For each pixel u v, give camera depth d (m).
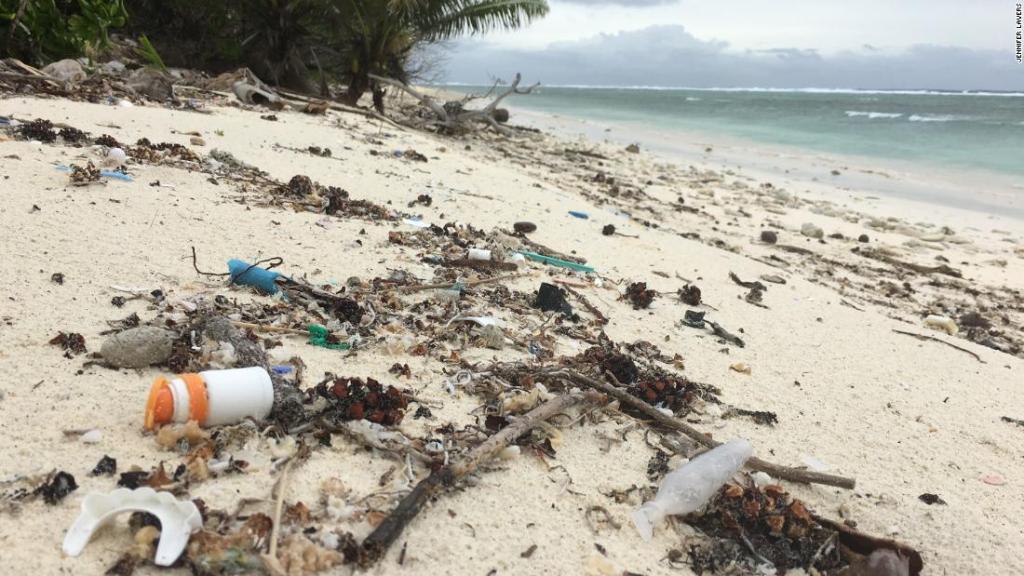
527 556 0.44
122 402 0.51
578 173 2.48
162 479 0.43
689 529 0.50
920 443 0.69
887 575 0.46
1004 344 1.18
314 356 0.63
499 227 1.24
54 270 0.70
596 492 0.52
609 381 0.67
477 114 3.11
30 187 0.92
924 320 1.25
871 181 3.10
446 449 0.51
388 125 2.41
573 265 1.08
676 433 0.61
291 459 0.47
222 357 0.57
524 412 0.59
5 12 1.92
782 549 0.49
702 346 0.86
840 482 0.58
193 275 0.75
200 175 1.14
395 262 0.92
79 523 0.38
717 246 1.62
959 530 0.55
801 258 1.68
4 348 0.55
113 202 0.93
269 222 0.98
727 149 4.15
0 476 0.42
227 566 0.37
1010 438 0.73
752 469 0.58
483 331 0.73
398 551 0.42
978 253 1.95
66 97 1.63
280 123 1.83
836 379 0.83
